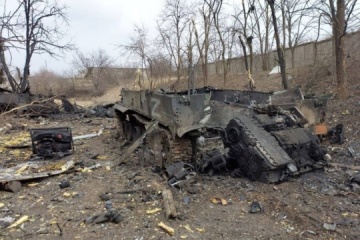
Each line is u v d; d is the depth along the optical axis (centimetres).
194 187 577
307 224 436
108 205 514
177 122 648
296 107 775
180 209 496
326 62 1917
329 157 703
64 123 1548
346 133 940
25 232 445
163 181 616
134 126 946
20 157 856
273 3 1484
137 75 2894
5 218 492
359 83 1455
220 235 418
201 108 668
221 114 717
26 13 2028
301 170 613
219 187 576
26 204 545
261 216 469
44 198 567
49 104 1778
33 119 1653
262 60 2903
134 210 495
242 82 2473
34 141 834
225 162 621
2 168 732
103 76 4322
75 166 742
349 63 1750
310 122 812
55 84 3634
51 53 3161
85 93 3975
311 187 559
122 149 929
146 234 424
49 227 458
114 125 1417
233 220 458
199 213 483
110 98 3647
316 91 1548
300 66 2278
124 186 604
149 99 780
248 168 602
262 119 657
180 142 663
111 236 423
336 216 455
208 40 2595
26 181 653
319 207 484
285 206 490
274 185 571
